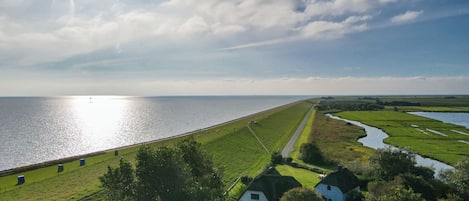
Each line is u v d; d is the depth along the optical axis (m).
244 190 49.75
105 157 77.31
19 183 53.59
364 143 107.12
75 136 129.25
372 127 147.88
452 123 165.00
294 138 115.69
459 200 41.09
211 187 38.31
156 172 31.95
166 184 31.81
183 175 32.69
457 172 47.47
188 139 41.88
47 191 49.81
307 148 77.38
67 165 68.38
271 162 75.75
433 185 46.00
